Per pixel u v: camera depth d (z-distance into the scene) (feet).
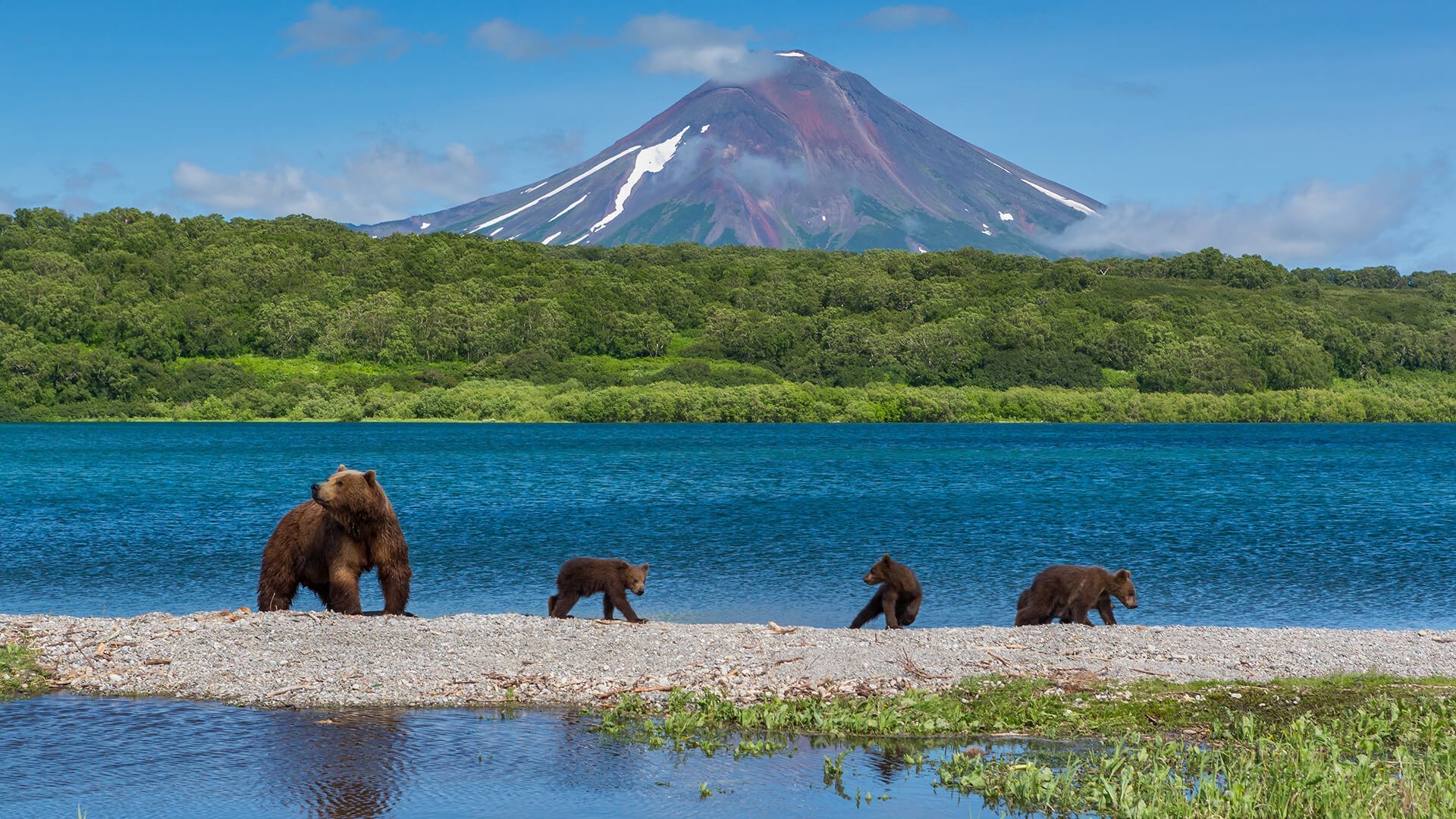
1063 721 41.96
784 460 296.10
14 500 167.43
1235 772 34.94
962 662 49.29
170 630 52.80
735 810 33.01
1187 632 56.34
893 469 258.57
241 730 39.88
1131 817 31.94
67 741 38.42
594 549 110.01
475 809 32.68
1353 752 38.22
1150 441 432.66
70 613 73.51
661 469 252.01
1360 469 258.78
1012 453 333.42
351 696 44.19
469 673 47.19
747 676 47.24
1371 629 61.93
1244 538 122.42
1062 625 57.93
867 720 41.19
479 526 131.85
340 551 57.06
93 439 415.64
